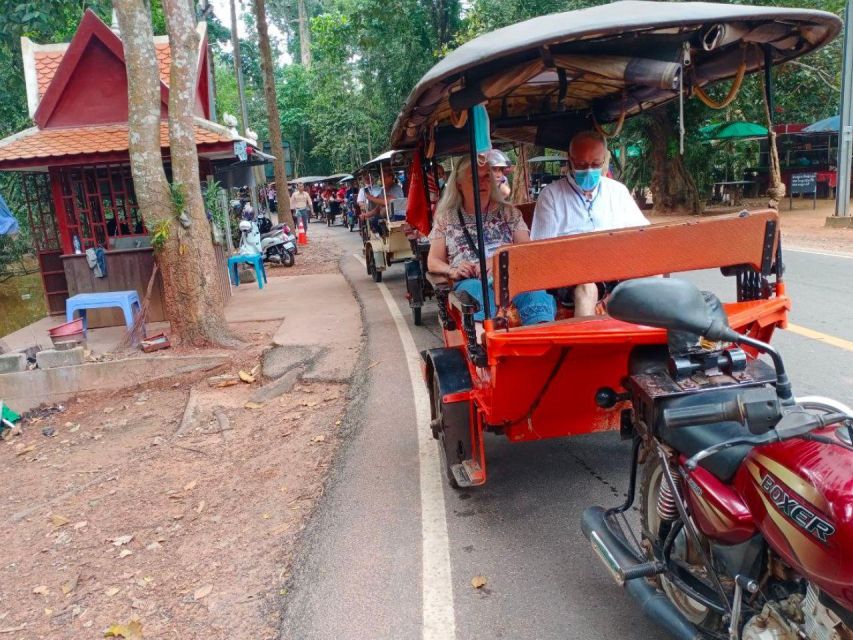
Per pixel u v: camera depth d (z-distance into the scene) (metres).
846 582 1.88
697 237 3.48
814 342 6.91
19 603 3.95
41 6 15.05
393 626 3.30
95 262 10.80
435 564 3.78
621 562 2.82
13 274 19.50
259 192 32.44
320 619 3.40
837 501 1.91
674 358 2.63
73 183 10.88
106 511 5.04
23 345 9.88
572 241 3.36
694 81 4.30
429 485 4.73
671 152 22.22
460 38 21.73
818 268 10.87
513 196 7.91
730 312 3.55
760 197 27.17
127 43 8.14
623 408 3.70
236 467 5.55
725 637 2.51
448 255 5.15
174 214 8.60
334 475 5.08
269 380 7.64
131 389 8.01
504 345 3.28
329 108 43.03
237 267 15.07
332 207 34.88
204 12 25.30
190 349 8.74
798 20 3.25
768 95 3.81
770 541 2.16
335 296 12.73
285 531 4.36
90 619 3.70
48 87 10.77
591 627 3.17
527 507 4.31
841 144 16.19
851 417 2.22
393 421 6.03
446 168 8.80
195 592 3.80
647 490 2.96
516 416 3.85
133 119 8.33
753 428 2.19
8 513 5.25
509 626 3.22
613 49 3.46
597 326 3.33
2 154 10.03
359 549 4.00
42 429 7.17
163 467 5.75
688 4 3.46
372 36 25.47
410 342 8.80
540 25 3.46
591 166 4.93
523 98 5.77
